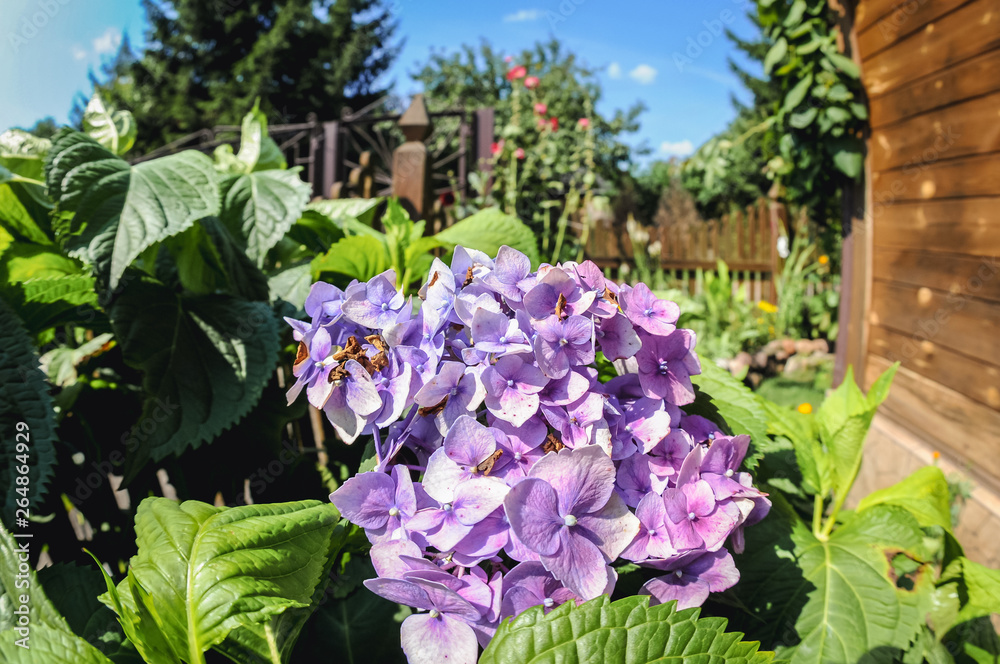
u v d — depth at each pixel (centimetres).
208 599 72
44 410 107
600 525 76
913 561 123
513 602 75
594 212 832
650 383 88
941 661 122
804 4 398
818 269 906
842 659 107
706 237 935
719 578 85
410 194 363
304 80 2211
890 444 341
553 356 80
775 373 734
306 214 178
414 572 73
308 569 83
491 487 74
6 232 142
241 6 2244
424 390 79
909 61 338
